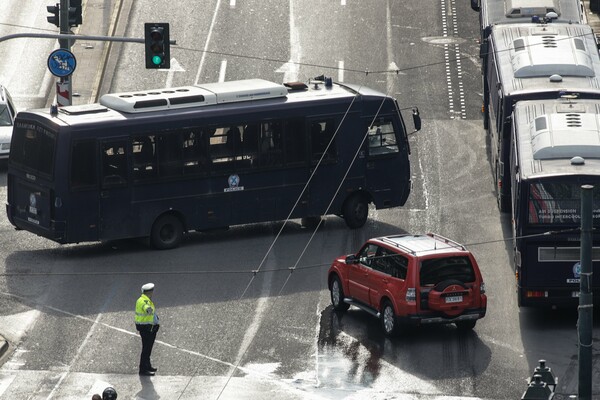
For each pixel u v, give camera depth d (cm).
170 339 12081
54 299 13025
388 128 15538
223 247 14725
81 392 10869
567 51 15538
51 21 16575
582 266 10262
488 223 15425
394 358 11669
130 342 12012
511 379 11244
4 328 12256
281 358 11669
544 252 12388
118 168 14300
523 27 16538
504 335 12312
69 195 14100
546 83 15012
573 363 11650
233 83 15312
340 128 15300
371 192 15500
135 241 14988
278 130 15038
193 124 14612
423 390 10962
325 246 14750
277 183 15112
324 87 15575
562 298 12431
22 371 11306
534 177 12344
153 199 14512
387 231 15300
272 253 14500
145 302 11150
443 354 11781
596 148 12769
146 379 11156
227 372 11338
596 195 12306
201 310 12800
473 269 12019
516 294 13388
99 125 14162
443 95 19550
